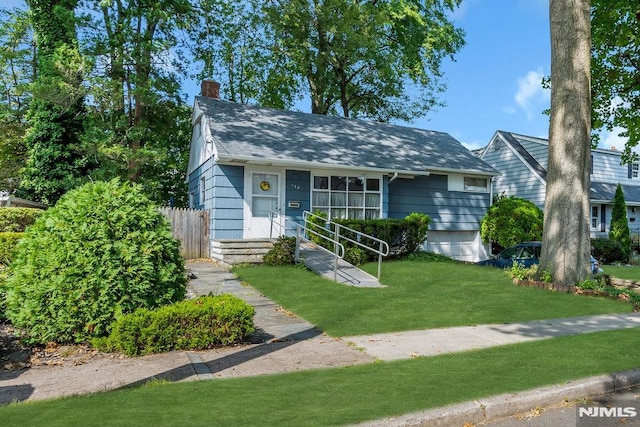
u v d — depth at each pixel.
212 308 6.18
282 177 15.44
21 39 24.89
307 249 14.31
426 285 10.92
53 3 19.14
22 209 15.84
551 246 11.09
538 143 27.70
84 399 4.12
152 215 6.94
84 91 17.36
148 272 6.49
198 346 6.06
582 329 7.25
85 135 18.20
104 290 6.23
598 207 27.56
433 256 16.80
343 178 16.48
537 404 4.23
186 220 15.20
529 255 15.10
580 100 10.98
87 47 18.30
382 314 8.07
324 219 14.39
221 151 14.08
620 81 18.47
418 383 4.52
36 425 3.47
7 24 24.52
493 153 29.12
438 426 3.73
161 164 23.23
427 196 19.08
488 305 8.92
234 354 5.79
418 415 3.71
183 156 25.34
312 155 15.72
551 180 11.27
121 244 6.45
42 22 19.08
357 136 19.48
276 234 15.30
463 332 7.00
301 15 25.28
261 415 3.65
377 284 10.86
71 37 18.50
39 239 6.42
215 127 15.94
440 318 7.85
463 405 3.93
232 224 14.70
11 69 24.69
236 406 3.87
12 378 4.90
